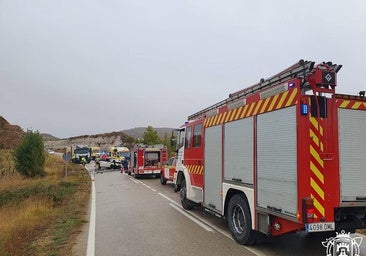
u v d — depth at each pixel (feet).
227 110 27.27
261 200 22.02
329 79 18.90
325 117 19.30
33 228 31.19
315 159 18.90
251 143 23.35
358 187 19.76
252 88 24.39
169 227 30.53
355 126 20.10
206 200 31.35
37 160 100.83
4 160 131.34
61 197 51.90
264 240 24.84
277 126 20.61
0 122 263.70
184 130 38.81
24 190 65.26
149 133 178.19
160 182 79.82
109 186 71.72
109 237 27.27
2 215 44.14
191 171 35.99
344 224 20.29
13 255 22.88
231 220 25.93
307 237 26.27
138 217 35.55
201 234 27.84
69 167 136.15
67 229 30.27
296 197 18.80
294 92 19.24
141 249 23.71
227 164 26.96
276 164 20.57
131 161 101.91
